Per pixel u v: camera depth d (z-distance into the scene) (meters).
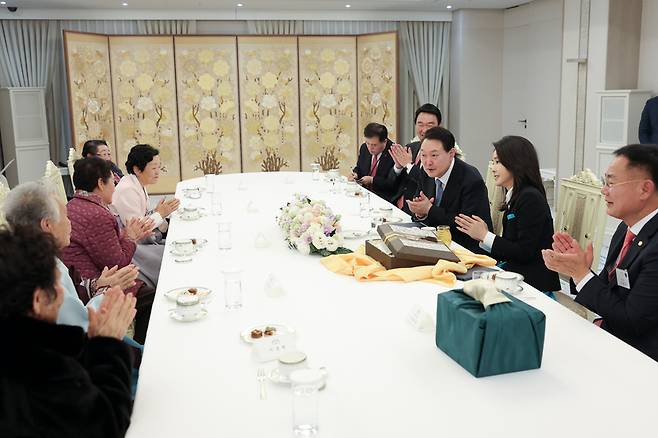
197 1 7.92
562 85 7.77
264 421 1.44
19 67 8.30
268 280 2.34
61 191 4.58
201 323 2.05
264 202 4.49
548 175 8.27
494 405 1.49
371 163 5.80
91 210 3.20
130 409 1.45
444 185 3.71
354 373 1.66
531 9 8.66
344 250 2.92
